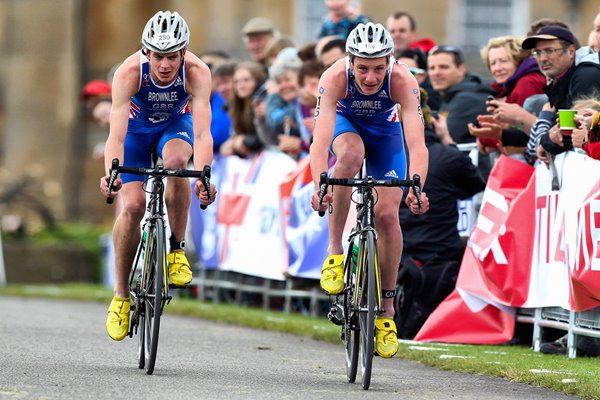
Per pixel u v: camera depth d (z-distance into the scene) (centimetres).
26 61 7362
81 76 7431
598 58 2650
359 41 2036
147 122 2261
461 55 3303
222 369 2222
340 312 2148
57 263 5709
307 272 3422
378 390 1948
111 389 1881
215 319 3497
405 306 2831
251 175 3891
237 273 4025
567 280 2469
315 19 7144
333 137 2166
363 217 2042
